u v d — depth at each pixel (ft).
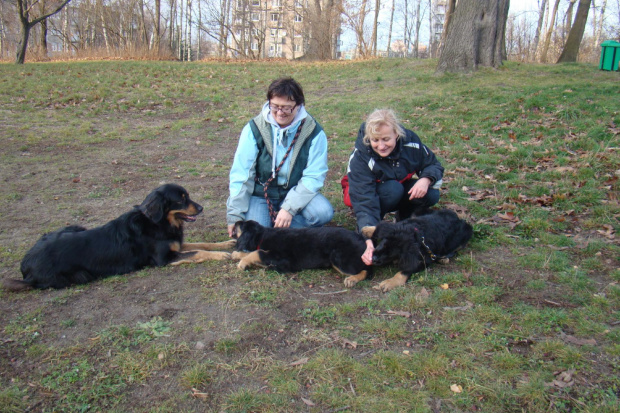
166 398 8.01
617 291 10.99
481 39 45.96
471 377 8.30
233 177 13.80
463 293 11.23
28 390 8.23
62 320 10.40
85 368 8.74
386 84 44.60
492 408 7.66
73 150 27.66
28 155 26.35
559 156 21.61
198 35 131.44
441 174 14.11
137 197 19.74
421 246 11.94
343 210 17.70
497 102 32.24
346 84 47.29
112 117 36.32
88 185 21.34
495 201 17.52
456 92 36.37
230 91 45.70
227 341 9.41
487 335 9.50
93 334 9.87
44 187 20.97
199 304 11.00
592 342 9.18
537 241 14.28
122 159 25.86
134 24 144.97
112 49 91.97
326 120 33.17
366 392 8.04
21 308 10.96
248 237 12.99
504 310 10.48
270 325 10.03
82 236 12.34
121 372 8.65
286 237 12.62
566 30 121.49
